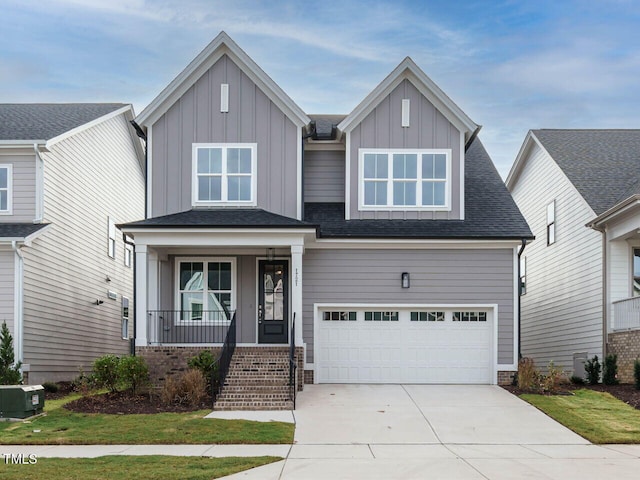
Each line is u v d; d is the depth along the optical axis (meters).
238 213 20.53
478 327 20.84
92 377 17.75
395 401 17.69
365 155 21.86
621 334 20.56
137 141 31.31
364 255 20.88
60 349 22.70
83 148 24.86
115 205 28.91
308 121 21.33
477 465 11.53
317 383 20.44
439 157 21.86
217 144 21.36
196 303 21.36
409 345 20.77
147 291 19.98
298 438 13.82
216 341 21.19
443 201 21.80
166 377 18.45
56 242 22.33
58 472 10.51
